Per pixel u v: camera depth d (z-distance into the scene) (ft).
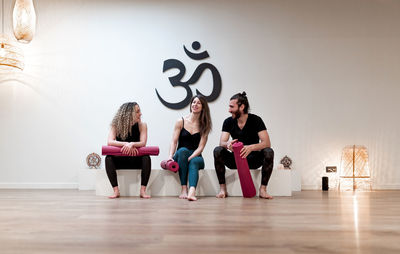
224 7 15.79
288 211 7.36
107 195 11.24
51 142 15.33
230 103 10.61
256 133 10.75
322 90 15.66
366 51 15.76
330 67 15.72
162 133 15.47
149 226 5.55
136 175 11.23
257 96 15.62
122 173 11.22
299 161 15.44
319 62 15.74
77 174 15.25
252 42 15.78
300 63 15.72
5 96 15.39
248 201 9.41
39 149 15.31
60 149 15.33
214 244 4.34
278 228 5.39
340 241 4.52
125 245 4.28
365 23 15.79
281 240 4.56
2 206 8.22
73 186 15.21
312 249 4.11
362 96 15.67
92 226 5.54
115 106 15.48
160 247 4.18
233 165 11.15
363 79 15.71
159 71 15.64
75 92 15.49
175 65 15.65
